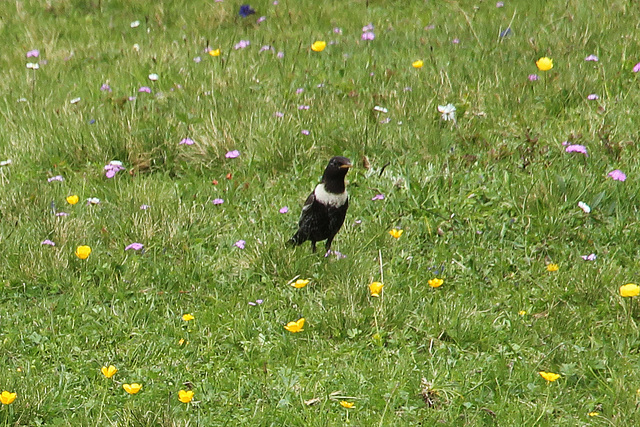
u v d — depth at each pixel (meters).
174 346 8.64
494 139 13.07
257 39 19.95
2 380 7.78
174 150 13.34
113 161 12.69
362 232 10.88
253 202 11.90
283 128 13.36
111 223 11.21
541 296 9.47
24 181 12.48
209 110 14.76
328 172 9.79
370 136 13.22
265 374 7.97
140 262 10.27
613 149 12.02
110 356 8.51
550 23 18.36
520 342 8.57
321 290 9.83
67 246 10.49
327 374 8.12
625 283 9.38
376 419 7.41
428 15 20.64
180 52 18.78
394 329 8.84
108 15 22.94
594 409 7.57
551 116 13.79
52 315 9.13
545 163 11.95
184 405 7.65
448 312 8.95
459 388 7.79
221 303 9.45
